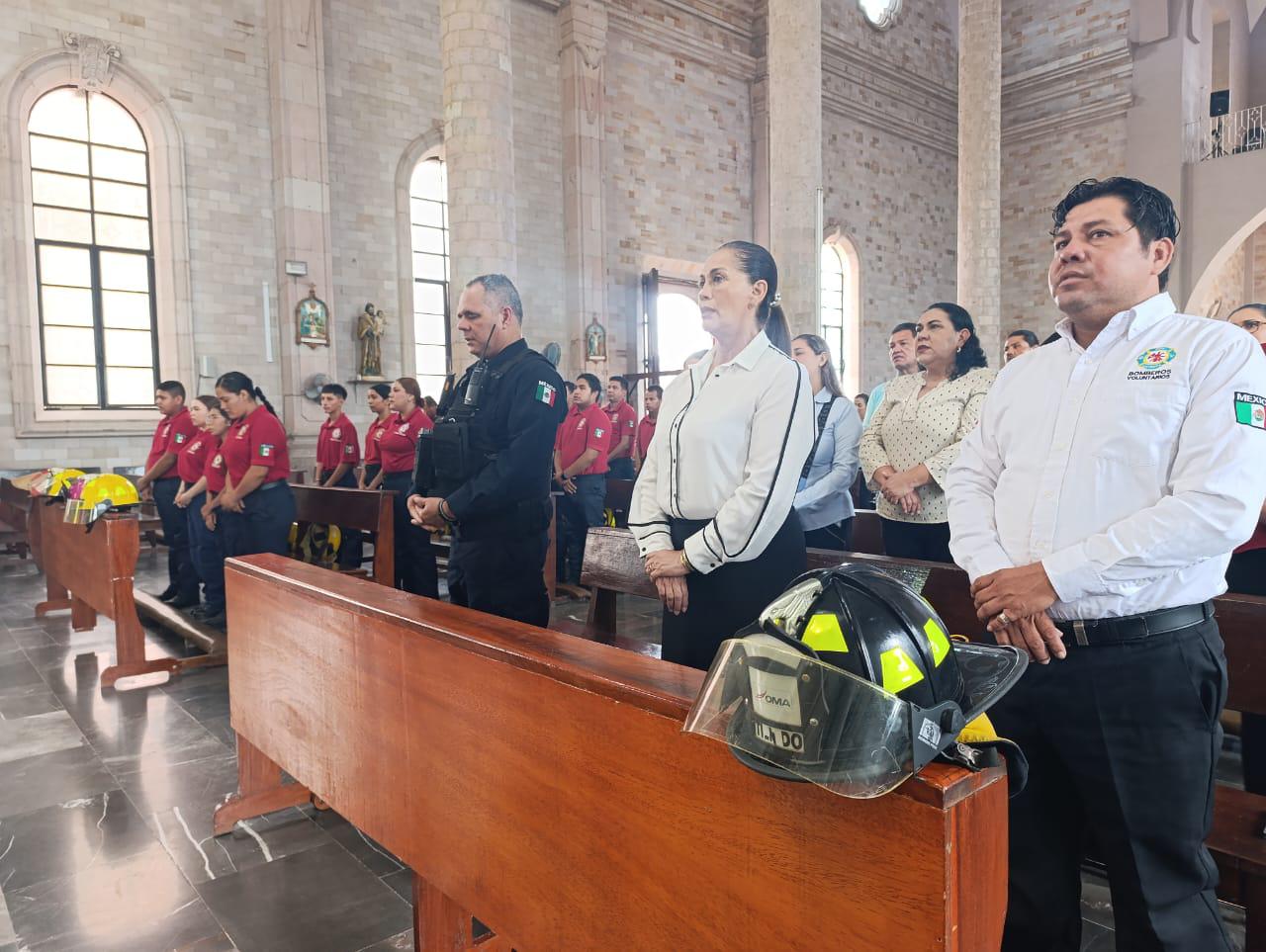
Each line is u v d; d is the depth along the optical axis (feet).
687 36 45.88
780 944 3.44
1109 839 4.45
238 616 8.60
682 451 6.44
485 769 5.13
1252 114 56.75
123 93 31.19
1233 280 57.52
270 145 34.06
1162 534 4.03
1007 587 4.43
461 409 8.37
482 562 8.25
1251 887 5.42
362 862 8.00
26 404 29.60
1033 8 54.24
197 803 9.27
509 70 25.05
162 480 18.74
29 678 13.84
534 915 4.83
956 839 2.87
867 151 54.13
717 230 48.01
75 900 7.36
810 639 2.98
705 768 3.72
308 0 33.68
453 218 24.59
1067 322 4.90
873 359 54.80
